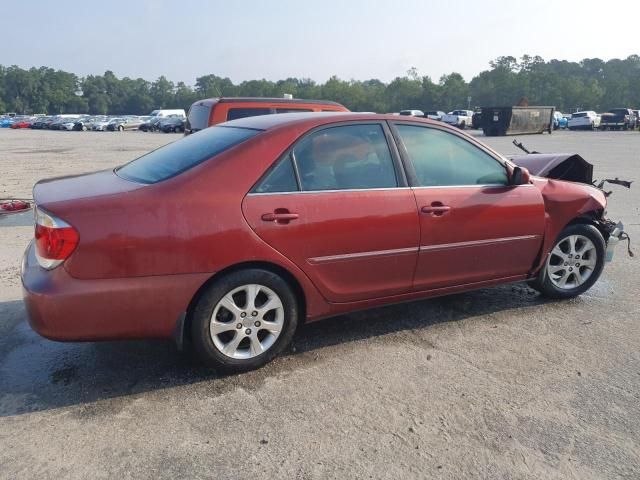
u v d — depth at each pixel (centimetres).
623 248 694
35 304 304
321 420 305
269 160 352
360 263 380
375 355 386
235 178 341
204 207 328
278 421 304
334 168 374
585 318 459
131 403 320
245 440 286
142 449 278
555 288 491
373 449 280
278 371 361
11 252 641
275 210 345
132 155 2158
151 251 315
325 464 268
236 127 396
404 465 269
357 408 318
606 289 534
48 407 315
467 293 520
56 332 307
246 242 337
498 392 338
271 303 356
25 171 1542
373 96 11575
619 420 310
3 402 320
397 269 397
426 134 417
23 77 13112
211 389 337
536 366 373
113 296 311
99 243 305
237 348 355
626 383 351
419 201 396
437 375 358
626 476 264
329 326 436
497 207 430
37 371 357
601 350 398
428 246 404
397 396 331
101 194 322
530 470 267
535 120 3938
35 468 263
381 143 396
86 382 344
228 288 338
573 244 490
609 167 1673
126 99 14888
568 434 296
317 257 362
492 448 283
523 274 466
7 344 396
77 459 270
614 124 4969
